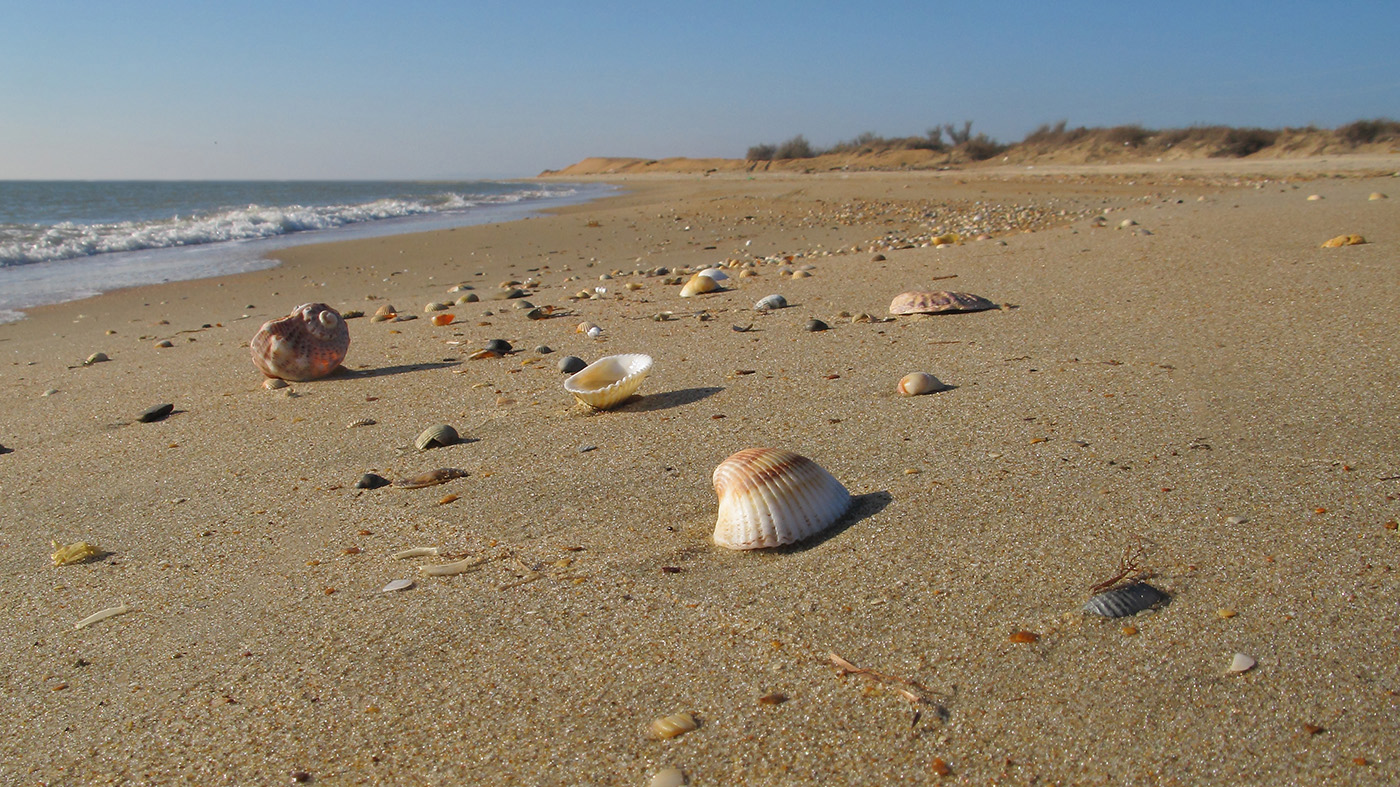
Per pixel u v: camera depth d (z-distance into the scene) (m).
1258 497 0.43
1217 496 0.43
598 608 0.39
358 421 0.63
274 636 0.40
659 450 0.54
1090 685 0.32
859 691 0.33
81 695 0.37
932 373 0.64
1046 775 0.28
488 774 0.30
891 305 0.85
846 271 1.11
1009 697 0.31
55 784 0.32
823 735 0.31
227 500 0.52
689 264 1.47
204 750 0.33
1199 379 0.59
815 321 0.80
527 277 1.39
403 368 0.76
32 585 0.45
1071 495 0.44
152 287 1.38
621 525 0.46
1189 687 0.31
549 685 0.35
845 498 0.45
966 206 2.54
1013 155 8.09
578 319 0.91
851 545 0.42
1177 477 0.45
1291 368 0.60
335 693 0.35
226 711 0.35
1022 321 0.77
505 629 0.39
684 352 0.75
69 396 0.75
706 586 0.40
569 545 0.44
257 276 1.49
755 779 0.29
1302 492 0.43
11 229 2.25
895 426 0.55
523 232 2.12
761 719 0.32
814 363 0.69
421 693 0.35
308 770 0.31
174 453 0.60
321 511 0.50
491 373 0.73
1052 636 0.34
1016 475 0.47
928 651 0.34
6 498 0.55
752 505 0.43
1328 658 0.32
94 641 0.40
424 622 0.40
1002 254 1.15
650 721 0.32
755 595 0.39
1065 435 0.51
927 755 0.29
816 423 0.56
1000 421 0.54
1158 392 0.57
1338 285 0.81
